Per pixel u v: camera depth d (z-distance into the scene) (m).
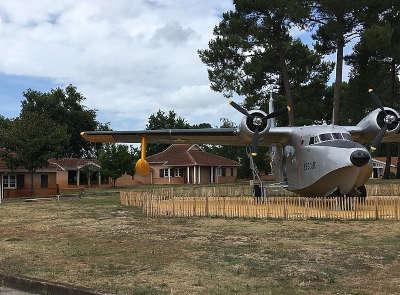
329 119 40.47
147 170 21.75
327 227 13.02
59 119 64.19
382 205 16.97
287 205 16.78
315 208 16.20
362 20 31.27
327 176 17.59
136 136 21.88
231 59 36.75
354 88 36.12
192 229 13.09
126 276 8.00
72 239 11.87
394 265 8.28
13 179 41.19
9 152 37.62
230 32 34.81
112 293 6.93
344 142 17.69
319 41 33.97
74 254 9.94
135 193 21.36
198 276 7.87
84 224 14.76
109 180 59.56
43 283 7.58
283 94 37.97
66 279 7.89
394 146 65.12
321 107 38.81
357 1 29.56
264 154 56.84
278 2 31.73
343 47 32.44
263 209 15.52
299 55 37.16
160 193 24.28
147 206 17.23
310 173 18.58
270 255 9.37
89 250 10.34
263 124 19.94
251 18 34.09
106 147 55.19
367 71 34.06
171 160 62.59
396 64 37.84
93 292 6.97
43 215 18.08
